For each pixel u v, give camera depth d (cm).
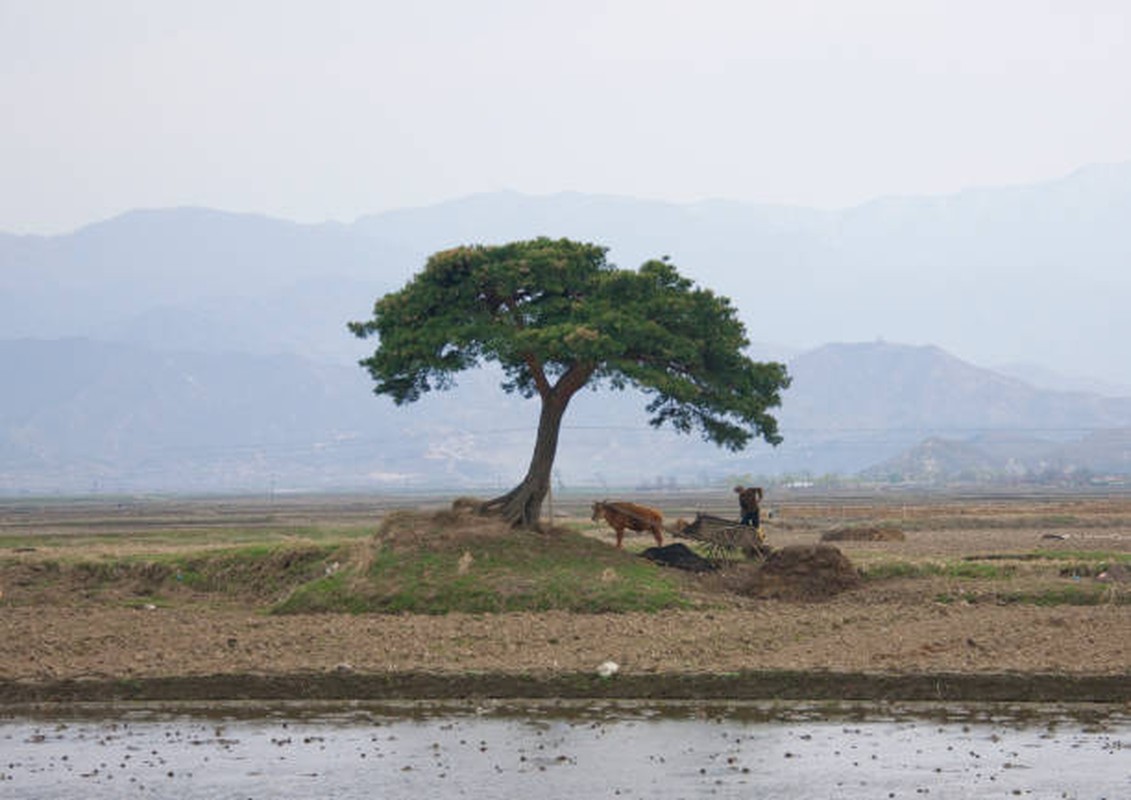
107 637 3984
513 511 5025
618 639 3731
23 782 2512
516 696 3181
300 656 3559
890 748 2662
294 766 2597
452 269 5056
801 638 3719
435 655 3522
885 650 3456
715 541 5062
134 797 2405
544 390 5134
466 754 2664
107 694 3225
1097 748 2634
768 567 4675
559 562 4766
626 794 2381
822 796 2355
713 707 3045
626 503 5106
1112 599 4344
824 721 2903
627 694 3155
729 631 3844
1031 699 3034
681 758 2612
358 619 4297
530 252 5075
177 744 2794
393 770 2555
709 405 5109
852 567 4753
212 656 3606
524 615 4275
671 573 4828
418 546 4841
